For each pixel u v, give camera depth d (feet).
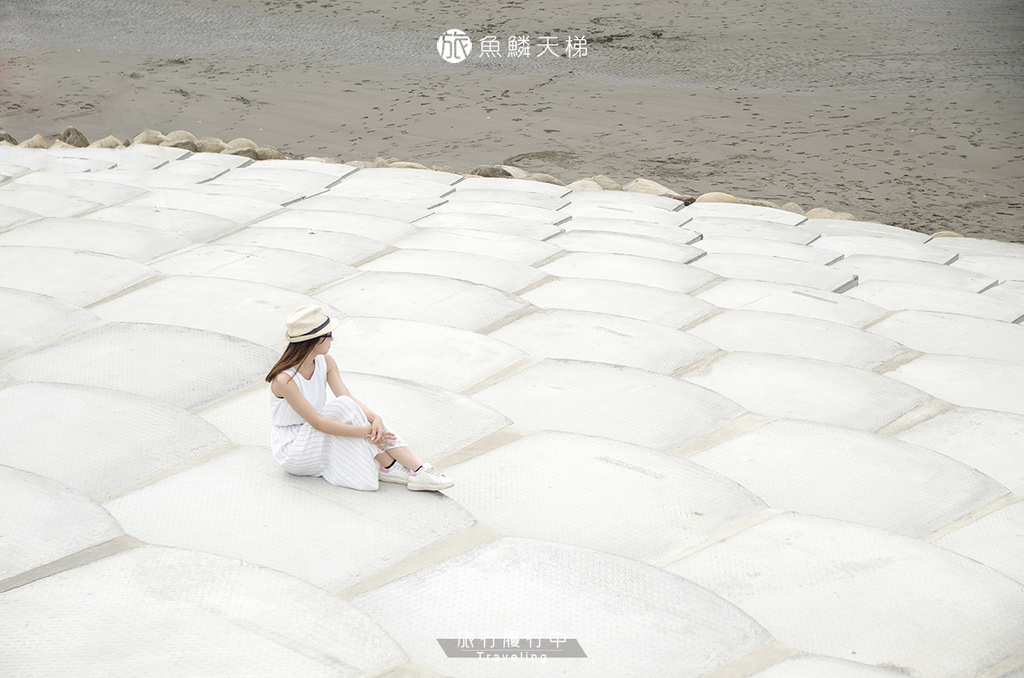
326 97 68.18
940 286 33.55
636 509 17.99
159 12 90.17
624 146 59.62
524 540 16.67
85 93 68.80
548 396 22.48
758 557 16.72
